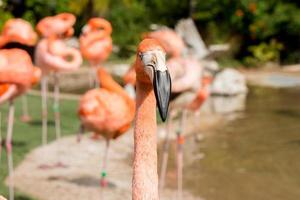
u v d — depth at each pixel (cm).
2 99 534
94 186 581
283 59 2017
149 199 232
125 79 809
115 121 525
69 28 860
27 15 1752
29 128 800
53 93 1184
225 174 645
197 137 809
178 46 819
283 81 1520
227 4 2019
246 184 607
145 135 239
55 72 736
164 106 204
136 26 2042
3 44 696
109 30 873
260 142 796
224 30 2045
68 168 639
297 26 1998
